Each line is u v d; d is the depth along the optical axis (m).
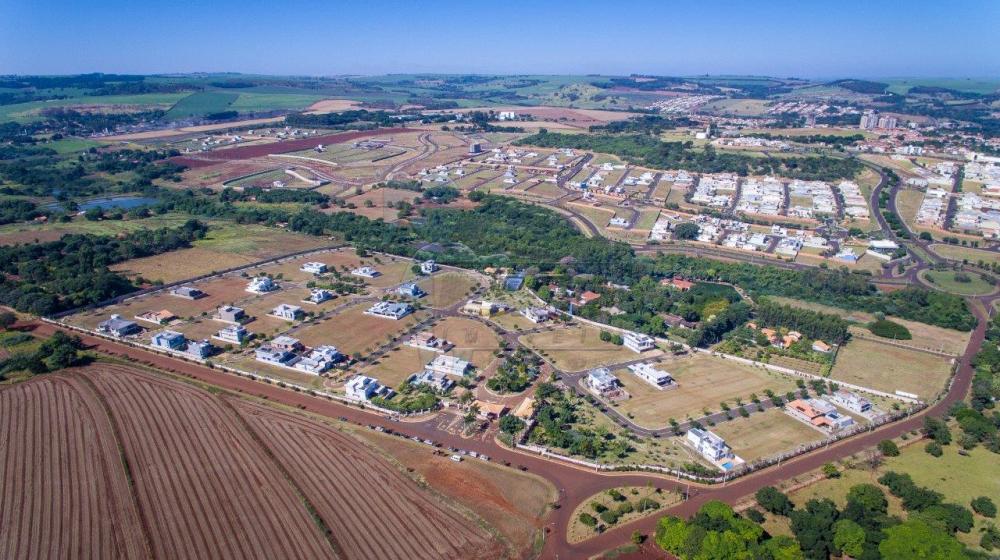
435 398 152.88
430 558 103.50
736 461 131.38
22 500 114.31
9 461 125.88
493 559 104.00
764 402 156.25
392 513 114.12
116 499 115.00
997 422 145.38
